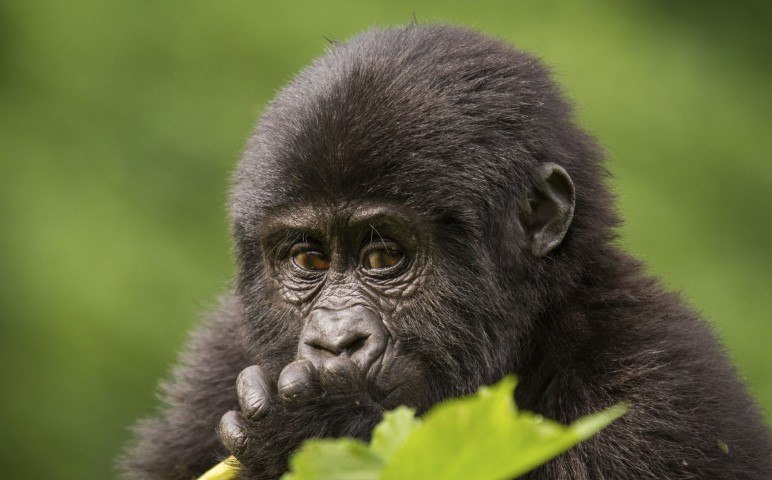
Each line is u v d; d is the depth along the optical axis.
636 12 24.92
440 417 3.81
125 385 21.55
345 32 24.20
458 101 9.91
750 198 23.14
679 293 11.10
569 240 10.48
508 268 10.07
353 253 9.78
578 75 23.64
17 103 23.64
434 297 9.72
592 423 3.80
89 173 23.05
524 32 24.14
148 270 22.05
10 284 21.77
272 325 10.24
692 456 9.40
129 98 23.83
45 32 24.23
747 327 21.69
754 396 10.93
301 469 4.00
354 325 9.59
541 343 10.40
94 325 21.52
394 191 9.48
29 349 21.47
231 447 9.46
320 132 9.57
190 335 13.05
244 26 24.30
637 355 9.98
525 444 3.81
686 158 23.23
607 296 10.52
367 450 4.05
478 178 9.73
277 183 9.75
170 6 24.50
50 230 22.14
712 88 24.17
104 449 21.55
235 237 10.52
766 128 24.02
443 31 10.77
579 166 10.77
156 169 23.28
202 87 23.95
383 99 9.66
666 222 22.50
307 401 9.26
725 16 25.47
